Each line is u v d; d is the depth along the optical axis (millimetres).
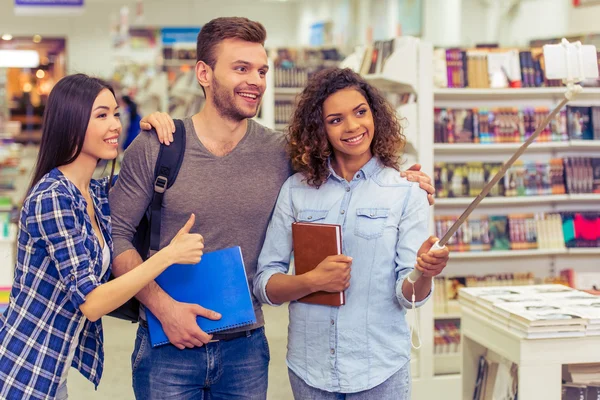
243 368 2260
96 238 2041
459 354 4590
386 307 2104
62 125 1997
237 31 2141
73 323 1996
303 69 7043
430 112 4355
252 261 2289
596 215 4930
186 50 11070
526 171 4832
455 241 4742
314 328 2129
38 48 14727
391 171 2174
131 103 9312
